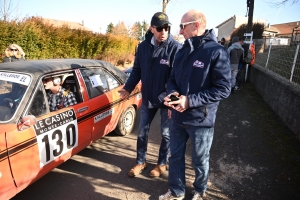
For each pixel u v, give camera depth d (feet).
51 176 9.70
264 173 10.18
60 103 9.11
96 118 10.41
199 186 8.00
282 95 16.94
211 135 7.28
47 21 33.35
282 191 8.98
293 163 10.98
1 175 6.40
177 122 7.32
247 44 30.63
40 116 7.72
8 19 26.55
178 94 6.70
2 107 7.33
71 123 8.87
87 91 10.09
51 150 8.02
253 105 20.84
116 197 8.56
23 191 8.75
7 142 6.53
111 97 11.58
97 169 10.30
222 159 11.32
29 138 7.14
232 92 25.81
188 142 13.43
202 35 6.79
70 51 35.55
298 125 13.64
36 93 7.79
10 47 17.46
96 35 43.98
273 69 23.02
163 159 9.90
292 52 18.42
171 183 8.07
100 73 11.43
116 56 49.39
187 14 6.72
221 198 8.59
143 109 9.54
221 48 6.46
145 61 8.98
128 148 12.33
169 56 8.60
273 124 15.99
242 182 9.55
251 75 31.22
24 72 8.09
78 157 11.26
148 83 8.96
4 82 7.93
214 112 7.02
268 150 12.25
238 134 14.28
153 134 14.52
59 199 8.36
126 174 10.02
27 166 7.15
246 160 11.24
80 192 8.78
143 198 8.55
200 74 6.63
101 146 12.43
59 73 9.02
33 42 27.94
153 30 8.36
